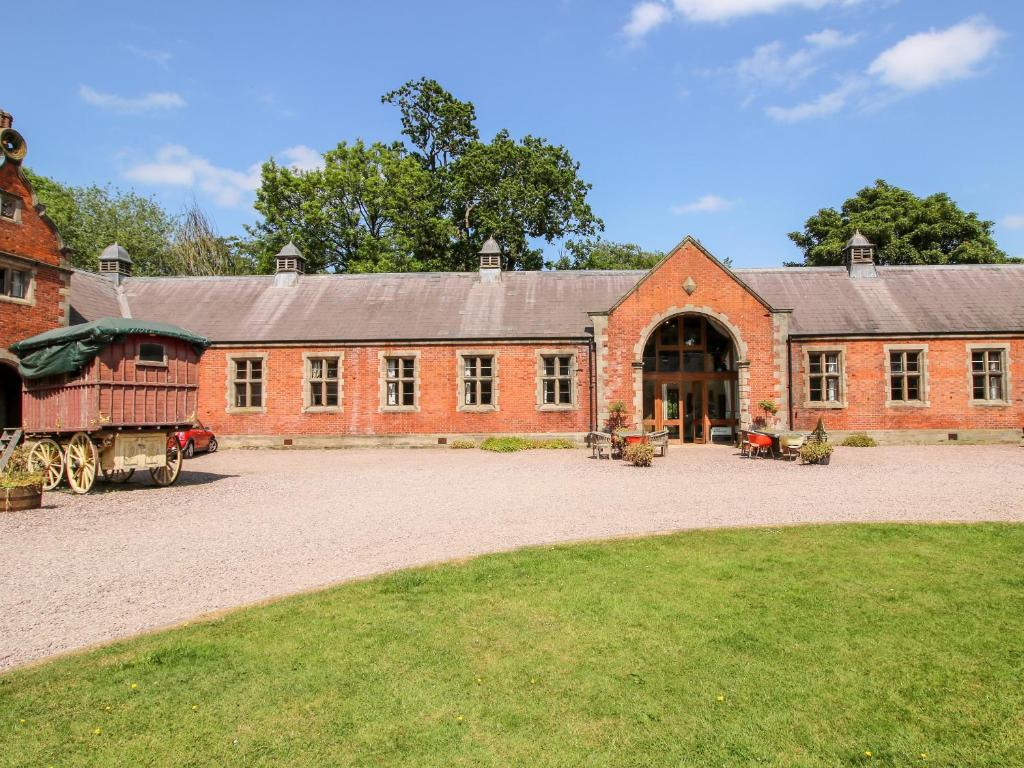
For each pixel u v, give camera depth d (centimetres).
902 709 434
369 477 1600
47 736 406
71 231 4400
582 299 2588
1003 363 2356
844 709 434
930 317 2414
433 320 2541
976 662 498
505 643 539
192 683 472
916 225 3981
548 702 444
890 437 2347
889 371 2362
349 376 2486
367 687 465
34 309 1933
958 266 2661
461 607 621
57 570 764
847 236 4041
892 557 777
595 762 378
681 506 1147
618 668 493
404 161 3791
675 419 2428
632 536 904
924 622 574
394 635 555
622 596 648
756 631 559
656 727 414
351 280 2814
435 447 2431
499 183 4003
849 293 2559
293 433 2486
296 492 1362
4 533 966
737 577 707
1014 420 2342
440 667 496
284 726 417
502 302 2609
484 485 1439
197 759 383
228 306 2691
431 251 3909
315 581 719
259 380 2502
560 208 4178
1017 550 802
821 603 623
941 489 1283
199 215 4784
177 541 910
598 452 2033
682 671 488
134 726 418
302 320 2588
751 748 392
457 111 4144
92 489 1423
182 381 1537
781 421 2250
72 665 500
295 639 547
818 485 1370
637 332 2319
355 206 3834
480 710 435
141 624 594
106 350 1370
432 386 2464
